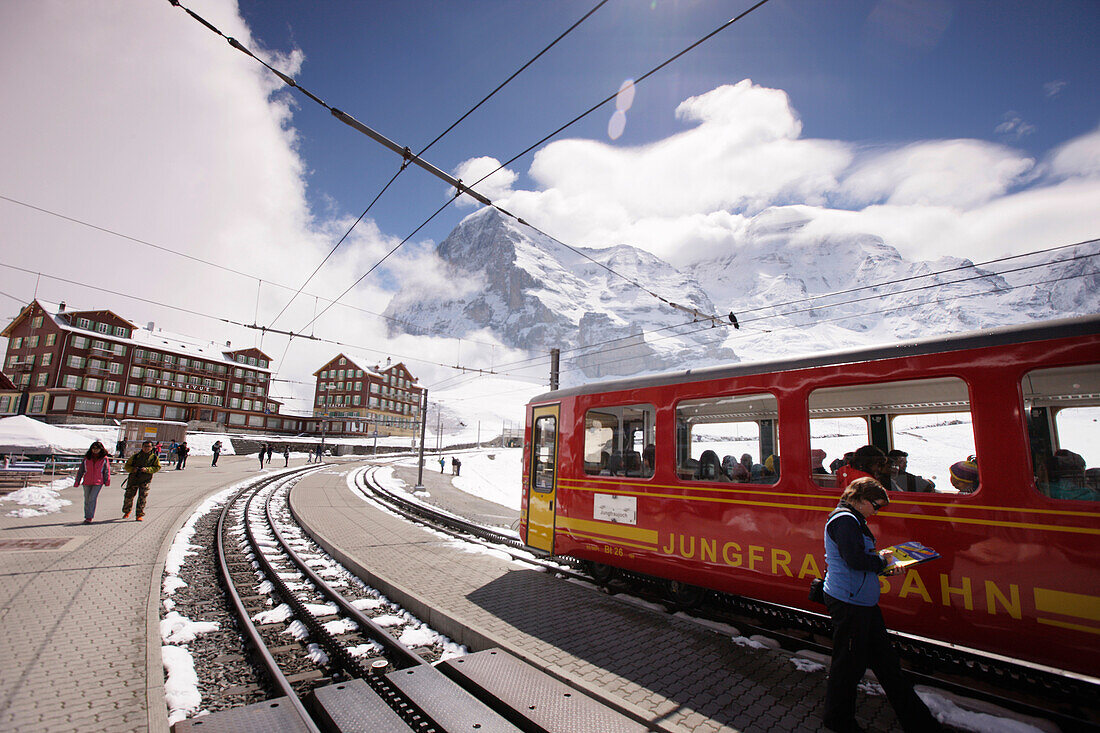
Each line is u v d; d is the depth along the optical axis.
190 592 7.03
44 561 7.84
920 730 3.58
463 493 26.55
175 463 33.03
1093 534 3.79
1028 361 4.25
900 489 4.91
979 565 4.24
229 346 81.06
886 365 4.97
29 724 3.52
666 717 3.80
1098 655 3.68
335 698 3.90
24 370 57.50
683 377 6.64
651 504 6.75
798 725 3.74
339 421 85.00
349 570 8.45
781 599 5.35
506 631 5.47
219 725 3.46
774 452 5.77
